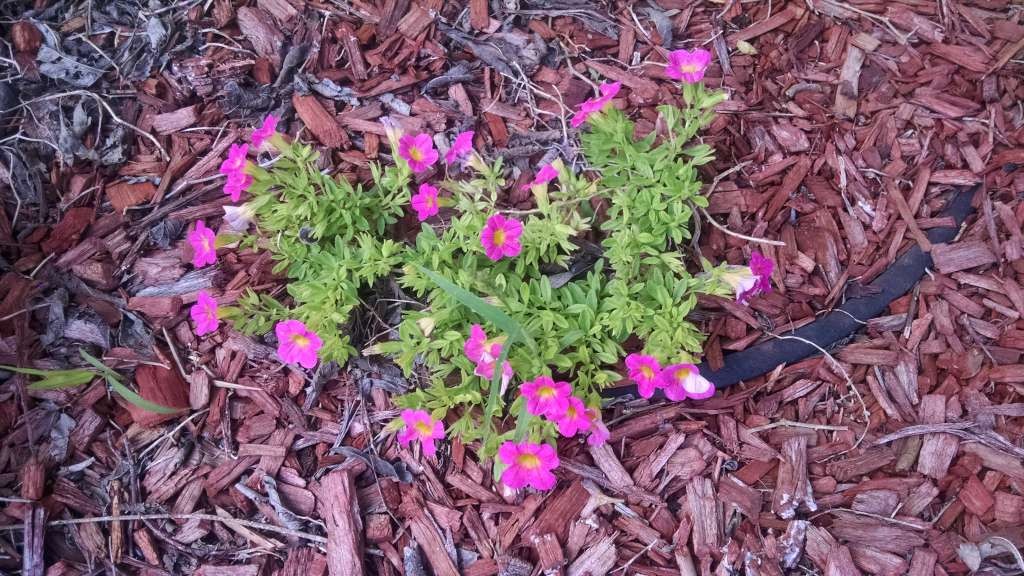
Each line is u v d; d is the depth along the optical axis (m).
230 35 0.59
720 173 0.57
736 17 0.61
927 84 0.60
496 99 0.59
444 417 0.53
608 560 0.51
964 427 0.52
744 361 0.54
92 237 0.55
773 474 0.52
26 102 0.56
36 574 0.50
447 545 0.51
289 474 0.52
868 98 0.59
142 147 0.57
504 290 0.52
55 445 0.52
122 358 0.53
